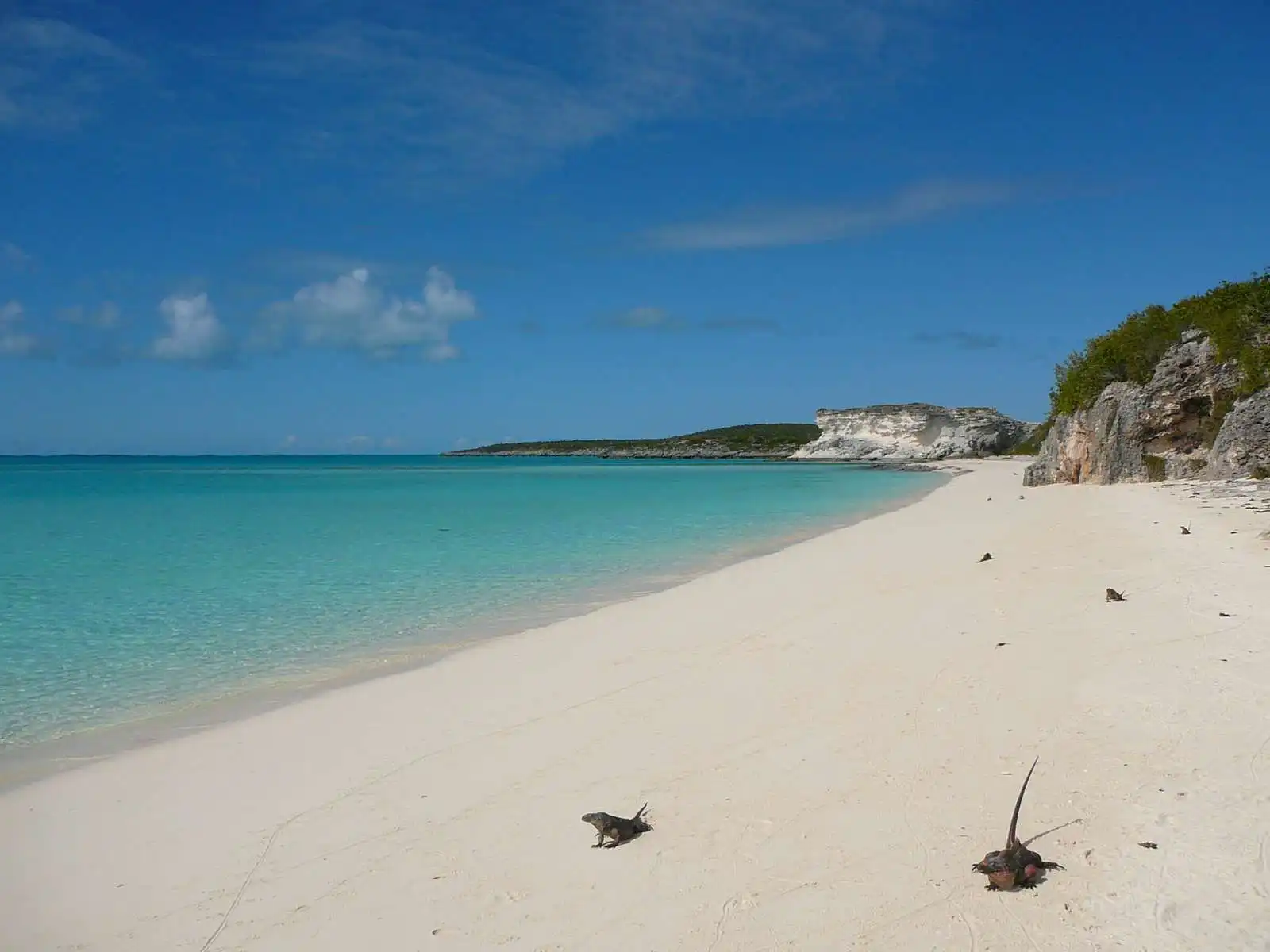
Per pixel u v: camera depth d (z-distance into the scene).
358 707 10.69
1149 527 22.11
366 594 18.55
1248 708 8.31
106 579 20.97
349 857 6.80
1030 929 5.23
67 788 8.38
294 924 5.91
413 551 25.84
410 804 7.71
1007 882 5.61
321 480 88.88
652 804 7.36
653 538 28.67
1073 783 7.06
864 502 45.06
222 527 34.94
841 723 8.95
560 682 11.30
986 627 12.51
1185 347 39.28
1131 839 6.11
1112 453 41.81
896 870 5.99
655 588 18.52
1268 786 6.68
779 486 66.56
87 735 9.89
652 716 9.67
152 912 6.16
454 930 5.70
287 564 23.38
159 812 7.78
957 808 6.83
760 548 24.97
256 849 7.02
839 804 7.07
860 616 13.97
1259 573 14.52
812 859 6.24
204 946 5.73
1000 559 18.88
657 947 5.34
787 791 7.40
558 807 7.45
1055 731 8.20
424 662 12.85
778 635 13.09
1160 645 10.69
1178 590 13.69
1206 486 32.75
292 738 9.62
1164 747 7.60
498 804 7.61
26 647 14.08
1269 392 33.56
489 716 10.09
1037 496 39.22
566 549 25.91
